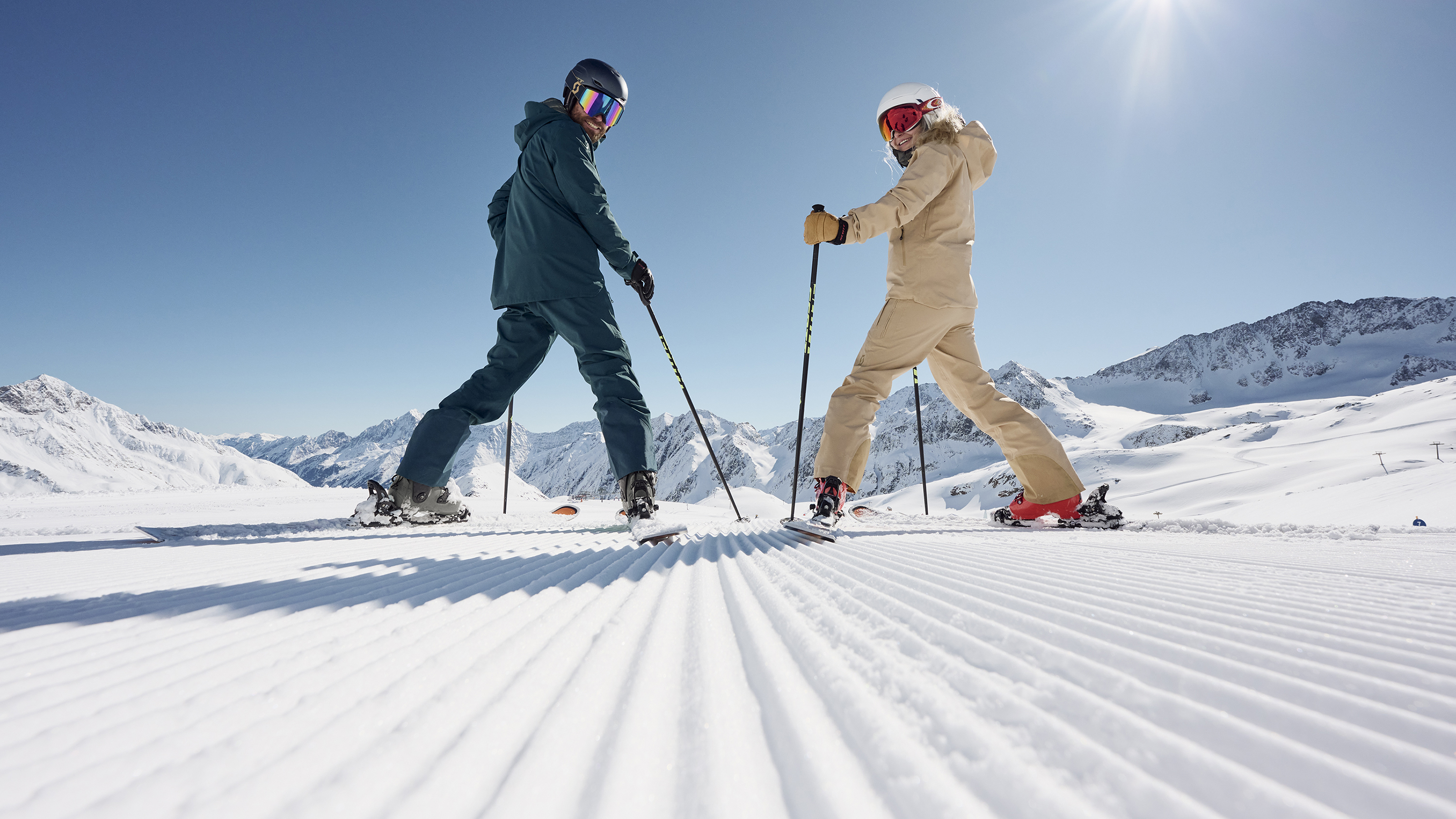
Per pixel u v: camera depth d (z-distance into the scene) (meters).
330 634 0.87
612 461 2.64
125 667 0.71
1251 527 2.66
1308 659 0.68
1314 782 0.41
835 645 0.76
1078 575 1.27
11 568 1.73
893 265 2.73
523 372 3.22
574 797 0.42
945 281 2.64
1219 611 0.92
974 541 2.11
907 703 0.55
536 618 0.99
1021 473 2.98
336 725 0.54
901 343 2.67
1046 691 0.56
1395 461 64.25
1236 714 0.52
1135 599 1.01
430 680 0.67
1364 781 0.40
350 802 0.41
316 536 2.66
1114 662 0.66
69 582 1.40
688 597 1.18
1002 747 0.45
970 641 0.74
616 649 0.80
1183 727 0.49
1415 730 0.48
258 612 1.03
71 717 0.55
